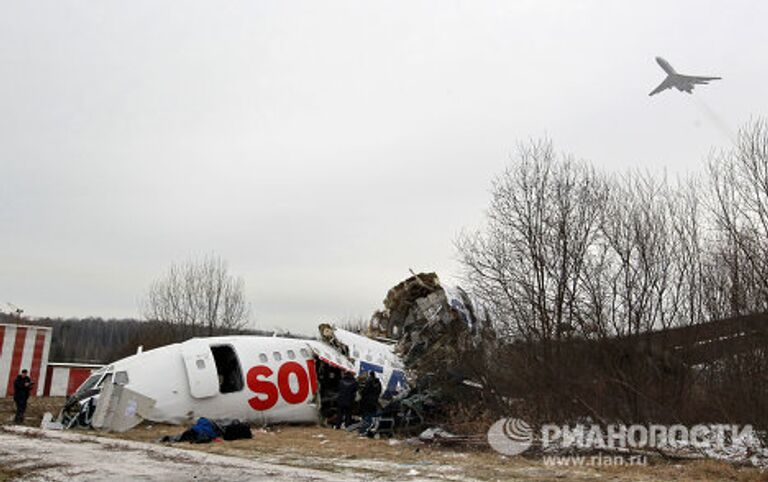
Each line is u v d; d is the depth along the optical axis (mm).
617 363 14406
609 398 14141
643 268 15469
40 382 32844
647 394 13891
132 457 11508
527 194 19703
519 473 10219
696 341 14570
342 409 18094
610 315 15320
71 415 17672
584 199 18750
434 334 19656
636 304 15211
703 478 9891
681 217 16438
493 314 18578
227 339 18891
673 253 15797
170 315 44406
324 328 20516
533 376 15109
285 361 18875
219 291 45156
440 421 16156
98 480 9180
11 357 32000
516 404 15281
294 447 13672
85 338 74562
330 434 16609
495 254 19562
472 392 16797
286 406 18422
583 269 17016
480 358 16891
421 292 20375
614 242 16344
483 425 14688
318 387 19078
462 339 18438
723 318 14305
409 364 19797
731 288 14078
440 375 17594
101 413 16422
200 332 42656
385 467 10773
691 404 13867
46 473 9773
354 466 10852
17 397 19469
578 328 15539
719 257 15250
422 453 12734
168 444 13883
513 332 17438
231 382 18562
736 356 13227
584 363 14758
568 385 14570
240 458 11703
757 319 13031
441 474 10039
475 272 19641
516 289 18188
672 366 14258
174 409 17078
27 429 16094
